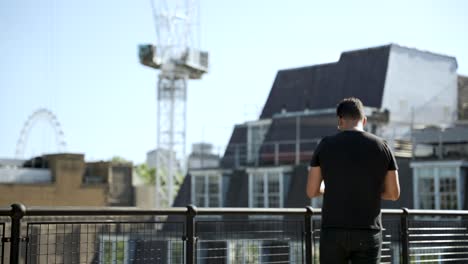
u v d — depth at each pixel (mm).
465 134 37875
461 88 50375
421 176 35906
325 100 50812
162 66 67125
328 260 5254
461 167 34656
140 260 6848
